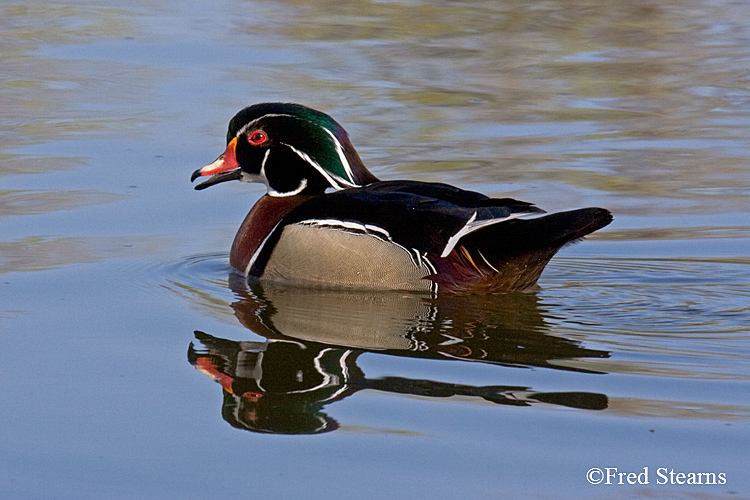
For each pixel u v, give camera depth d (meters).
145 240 13.18
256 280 11.96
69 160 15.84
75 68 20.58
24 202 14.18
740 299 11.22
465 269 11.21
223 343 9.87
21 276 11.70
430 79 20.17
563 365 9.16
